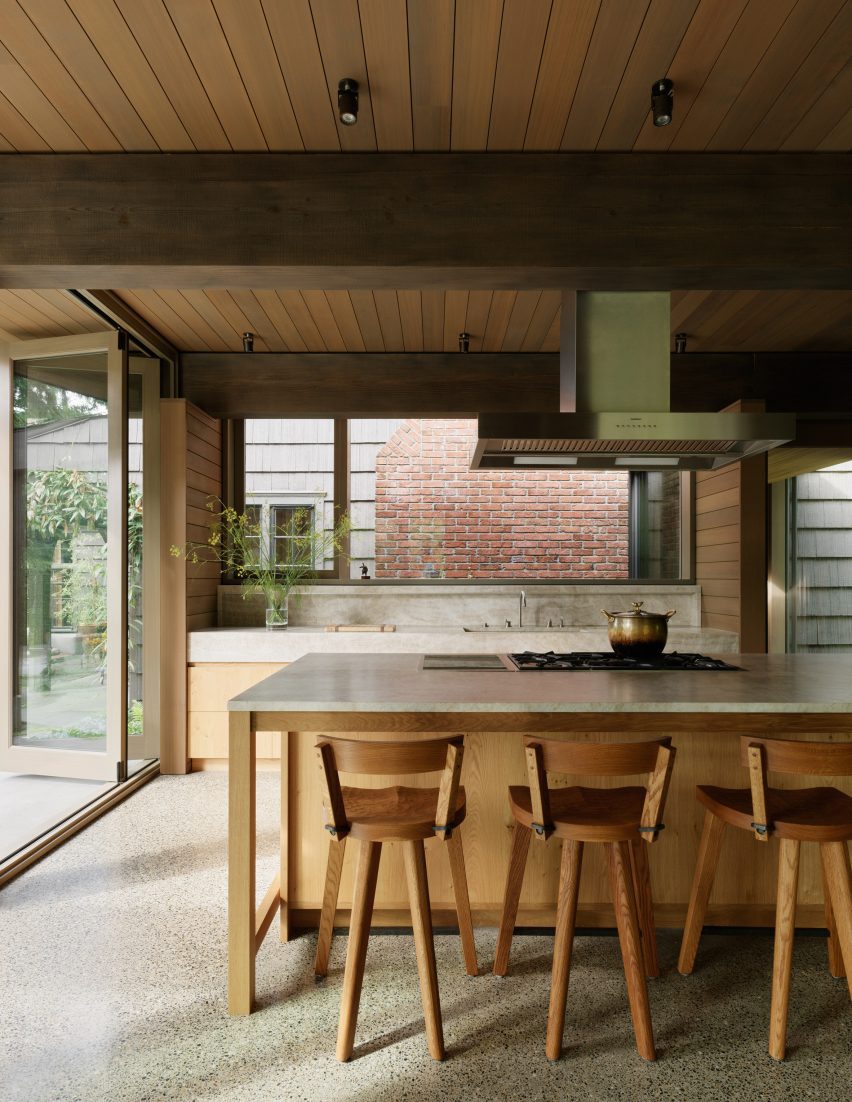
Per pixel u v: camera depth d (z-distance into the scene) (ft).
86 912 9.18
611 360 10.42
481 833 8.73
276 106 7.95
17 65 7.27
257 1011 7.17
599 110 8.03
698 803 8.72
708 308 13.25
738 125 8.30
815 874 8.73
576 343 10.41
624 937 6.62
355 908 6.62
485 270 8.91
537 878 8.73
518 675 9.01
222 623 17.34
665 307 10.43
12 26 6.75
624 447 10.97
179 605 15.31
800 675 9.02
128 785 13.82
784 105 7.95
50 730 14.19
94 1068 6.31
